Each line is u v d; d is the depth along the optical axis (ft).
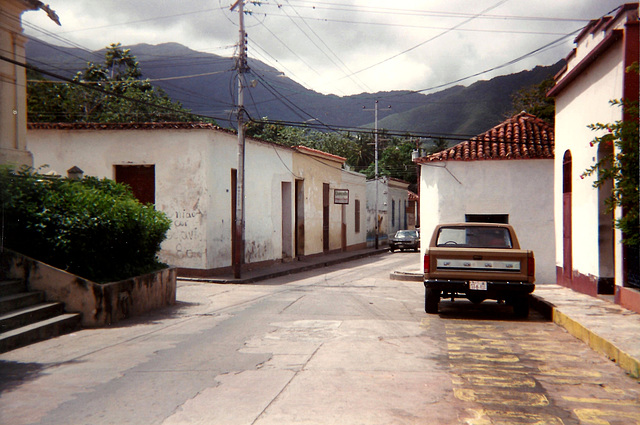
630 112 30.58
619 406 17.25
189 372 20.83
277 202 84.17
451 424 15.29
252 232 75.20
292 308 39.09
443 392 18.30
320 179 103.60
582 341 27.89
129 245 37.99
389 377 20.08
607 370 21.85
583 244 43.24
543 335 29.48
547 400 17.74
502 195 62.23
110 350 25.31
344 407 16.58
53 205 33.91
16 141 45.03
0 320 26.73
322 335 28.53
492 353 24.63
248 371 20.92
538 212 61.21
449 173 63.82
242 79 64.75
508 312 38.27
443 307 40.27
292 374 20.47
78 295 31.86
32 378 20.33
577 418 16.05
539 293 43.47
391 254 125.18
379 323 32.53
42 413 16.22
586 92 42.27
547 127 66.95
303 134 197.16
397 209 167.63
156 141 62.90
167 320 34.45
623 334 26.00
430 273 34.88
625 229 30.91
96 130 64.13
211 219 62.80
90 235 33.76
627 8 34.12
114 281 34.91
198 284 57.47
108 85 135.54
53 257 33.50
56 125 64.34
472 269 34.47
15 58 45.09
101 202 35.47
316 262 91.15
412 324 32.40
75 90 129.59
